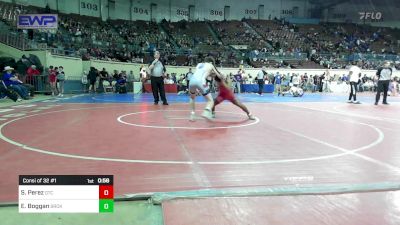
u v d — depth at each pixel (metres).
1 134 6.71
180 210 3.04
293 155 5.18
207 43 39.66
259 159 4.90
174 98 19.12
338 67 35.59
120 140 6.15
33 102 14.78
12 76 15.60
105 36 34.22
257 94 25.95
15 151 5.22
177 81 27.75
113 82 24.84
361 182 3.90
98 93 23.95
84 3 37.09
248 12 49.66
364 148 5.75
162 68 13.75
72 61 23.75
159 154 5.11
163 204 3.17
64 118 9.23
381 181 3.95
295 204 3.19
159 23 43.03
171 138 6.39
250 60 34.88
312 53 38.19
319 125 8.45
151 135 6.68
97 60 25.77
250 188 3.62
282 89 28.36
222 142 6.08
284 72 32.78
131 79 26.91
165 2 45.03
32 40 22.52
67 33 29.41
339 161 4.86
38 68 20.27
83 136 6.53
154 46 35.19
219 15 48.56
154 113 10.58
